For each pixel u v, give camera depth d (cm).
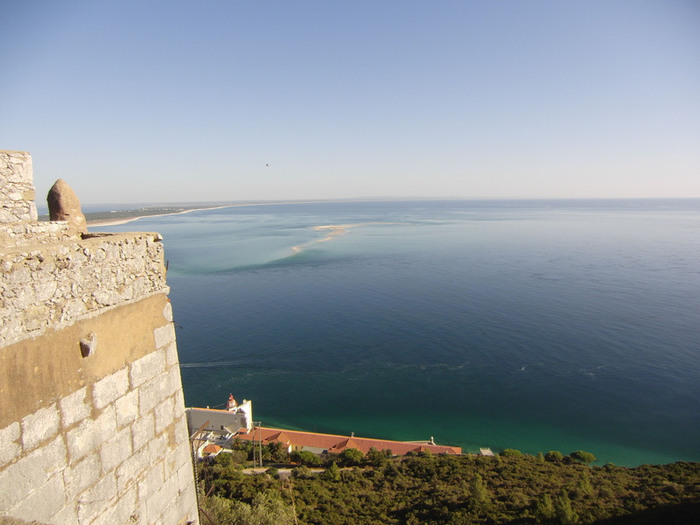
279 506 2164
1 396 439
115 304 584
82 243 537
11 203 634
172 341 704
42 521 480
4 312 441
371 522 2416
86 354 532
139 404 627
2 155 621
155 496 656
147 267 649
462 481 3086
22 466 459
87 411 539
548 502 2517
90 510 542
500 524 2356
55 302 498
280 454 3684
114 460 580
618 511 2481
